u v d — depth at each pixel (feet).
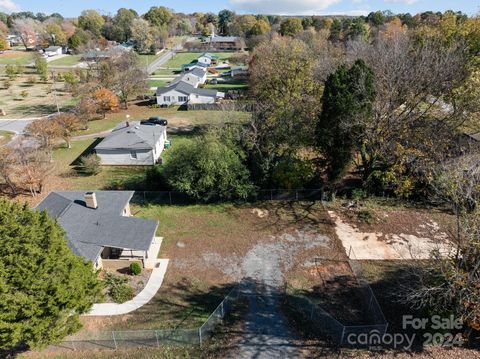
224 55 435.12
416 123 98.78
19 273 47.37
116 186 114.83
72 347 58.18
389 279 73.10
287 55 157.58
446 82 95.20
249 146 108.27
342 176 102.22
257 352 56.85
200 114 202.28
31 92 253.03
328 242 85.61
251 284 72.54
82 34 442.91
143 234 76.38
